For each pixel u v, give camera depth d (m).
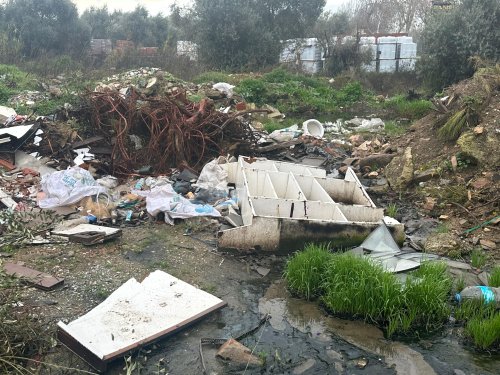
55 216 6.75
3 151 8.88
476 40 19.33
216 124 9.88
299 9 29.28
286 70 23.95
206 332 4.60
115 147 9.08
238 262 6.00
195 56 26.05
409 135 10.74
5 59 21.88
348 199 7.83
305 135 11.95
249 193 7.04
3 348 3.88
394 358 4.36
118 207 7.43
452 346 4.55
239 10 25.09
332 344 4.54
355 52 25.55
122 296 4.90
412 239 6.86
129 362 4.10
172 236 6.60
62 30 25.77
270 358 4.30
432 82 20.86
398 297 4.85
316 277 5.39
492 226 6.92
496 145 8.24
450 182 8.31
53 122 9.88
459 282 5.52
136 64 22.83
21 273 5.30
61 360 4.12
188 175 8.45
